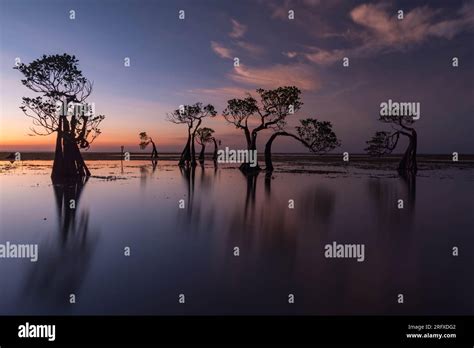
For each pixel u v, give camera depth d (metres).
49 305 7.11
